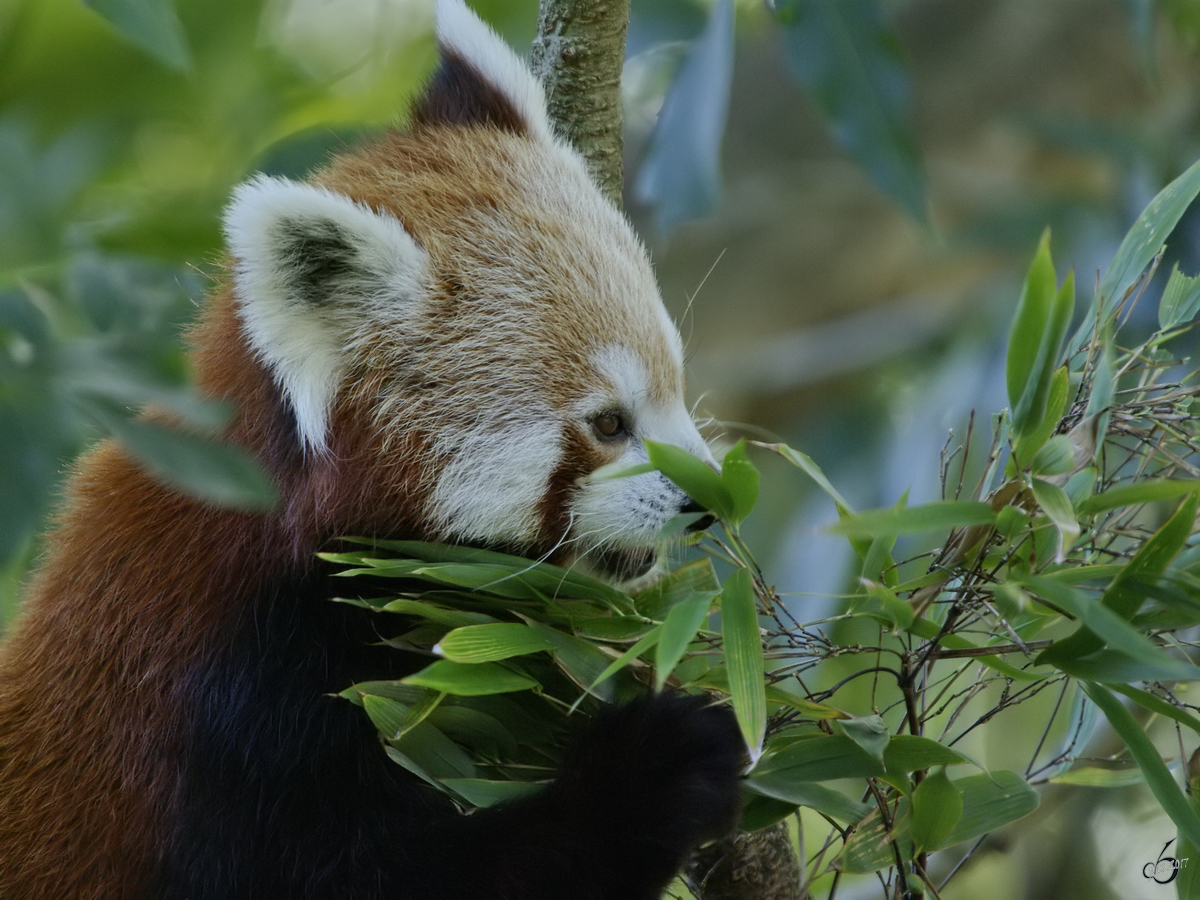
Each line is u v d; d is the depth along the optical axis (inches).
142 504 151.9
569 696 150.9
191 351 153.0
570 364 152.4
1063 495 147.5
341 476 151.6
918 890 149.7
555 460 152.4
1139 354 150.1
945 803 149.1
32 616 152.7
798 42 158.6
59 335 155.8
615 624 150.2
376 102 193.2
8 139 160.4
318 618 151.2
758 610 150.8
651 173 161.2
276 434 151.5
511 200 153.4
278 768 150.6
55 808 151.6
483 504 152.2
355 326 152.1
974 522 147.5
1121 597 148.1
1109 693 148.7
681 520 150.6
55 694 151.9
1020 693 150.5
